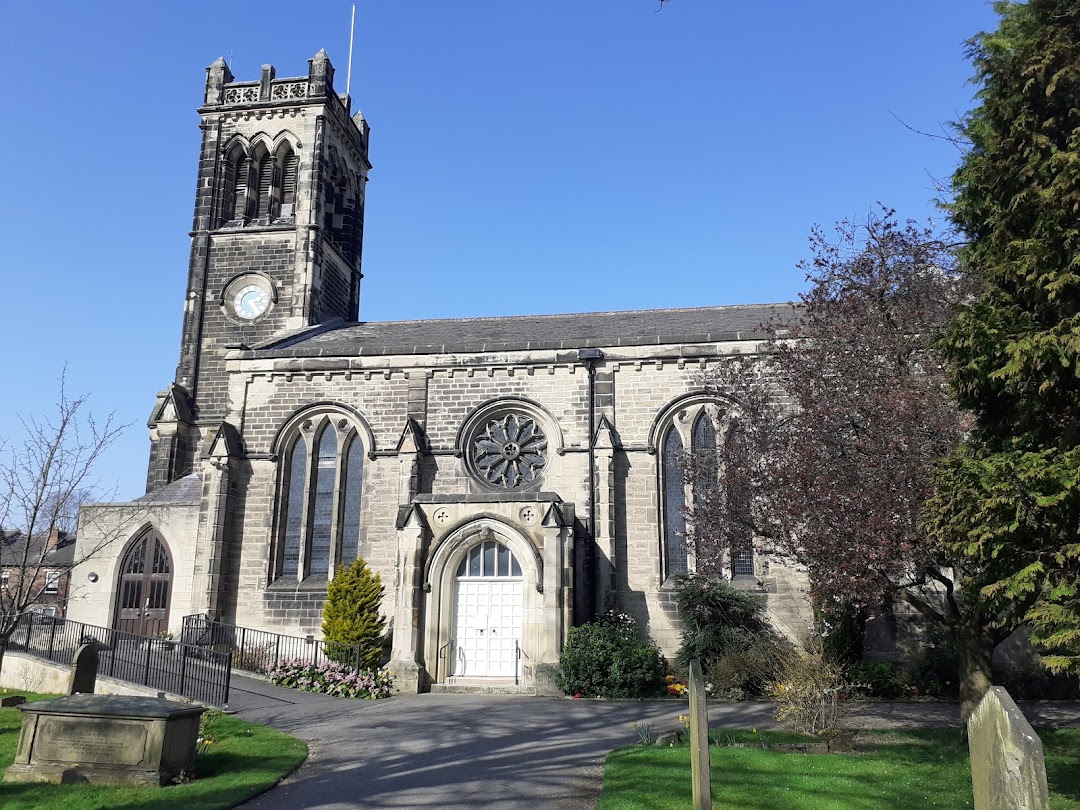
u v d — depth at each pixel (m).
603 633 24.98
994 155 13.88
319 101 41.84
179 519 32.50
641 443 29.58
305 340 35.44
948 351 13.32
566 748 16.48
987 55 14.73
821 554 16.72
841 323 19.12
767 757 14.81
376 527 30.19
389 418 31.27
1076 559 11.78
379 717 20.33
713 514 21.80
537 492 26.97
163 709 14.43
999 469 12.11
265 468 31.50
